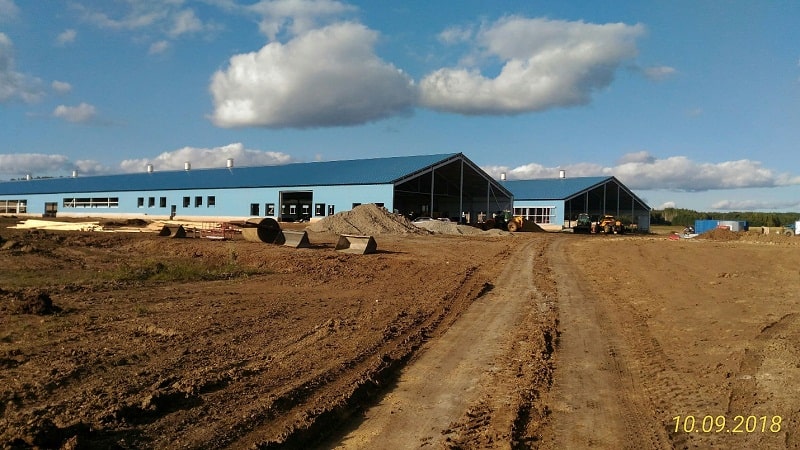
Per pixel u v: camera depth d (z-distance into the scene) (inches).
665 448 233.8
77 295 531.2
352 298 575.2
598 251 1132.5
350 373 320.2
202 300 529.7
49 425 216.1
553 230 2600.9
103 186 2787.9
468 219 2332.7
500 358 366.3
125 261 823.7
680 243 1389.0
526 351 378.6
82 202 2780.5
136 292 564.4
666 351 374.3
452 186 2667.3
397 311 504.4
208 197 2367.1
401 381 322.3
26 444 205.5
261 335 398.6
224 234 1232.2
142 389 275.9
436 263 876.6
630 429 253.8
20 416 234.2
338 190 2044.8
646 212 3223.4
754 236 1846.7
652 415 270.2
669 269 807.7
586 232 2386.8
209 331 402.3
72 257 847.7
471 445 235.5
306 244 1081.4
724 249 1143.6
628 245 1293.1
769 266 831.1
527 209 2765.7
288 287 643.5
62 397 261.9
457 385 313.9
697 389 298.8
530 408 278.5
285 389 284.7
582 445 237.5
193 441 222.2
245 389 283.7
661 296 578.9
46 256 840.3
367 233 1568.7
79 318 429.7
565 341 414.6
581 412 274.8
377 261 864.9
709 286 634.2
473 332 439.8
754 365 330.3
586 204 2854.3
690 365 339.6
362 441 241.3
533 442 240.5
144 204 2566.4
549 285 685.3
